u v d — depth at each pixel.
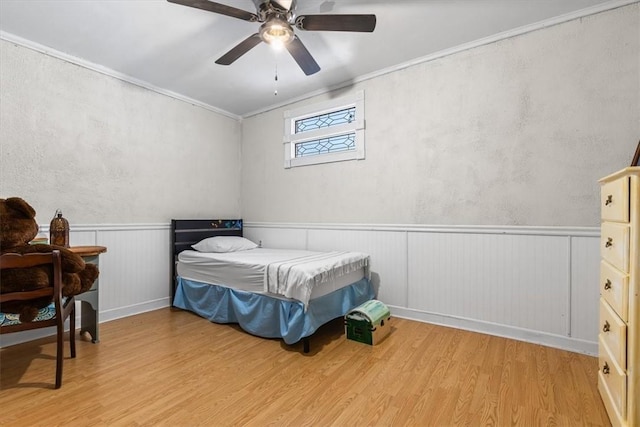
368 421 1.45
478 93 2.54
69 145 2.64
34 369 1.94
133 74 3.03
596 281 2.09
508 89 2.41
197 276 3.05
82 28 2.28
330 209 3.39
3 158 2.31
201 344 2.34
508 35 2.38
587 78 2.13
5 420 1.46
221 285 2.79
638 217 1.24
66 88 2.63
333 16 1.81
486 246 2.50
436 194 2.73
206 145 3.80
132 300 3.06
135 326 2.73
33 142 2.45
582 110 2.15
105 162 2.88
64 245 2.28
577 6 2.10
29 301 1.68
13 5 2.00
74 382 1.79
